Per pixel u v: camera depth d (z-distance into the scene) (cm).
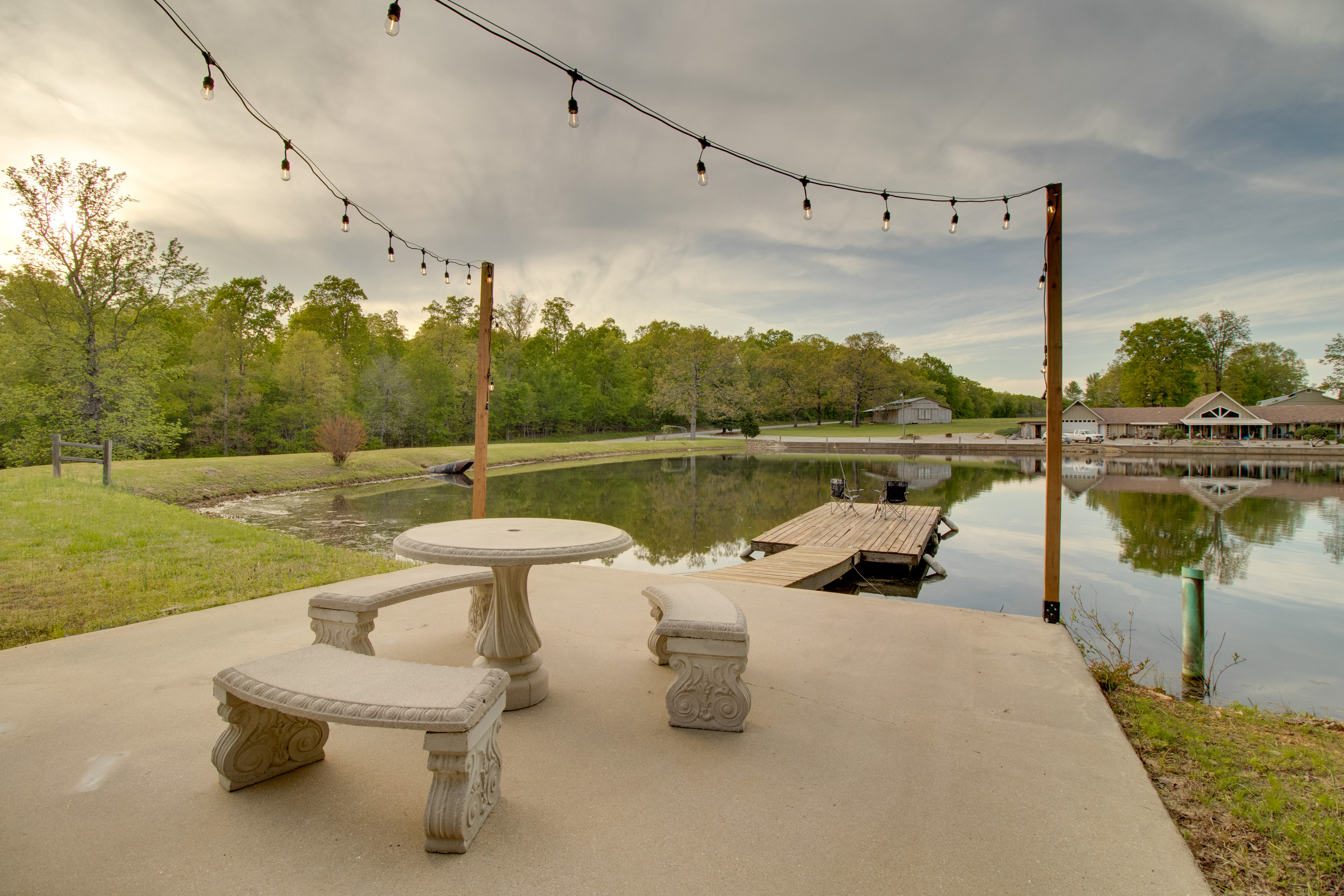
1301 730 309
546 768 231
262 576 577
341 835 186
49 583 535
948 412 7862
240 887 162
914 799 213
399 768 229
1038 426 5634
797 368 6925
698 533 1336
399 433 3947
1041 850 186
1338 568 1032
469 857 176
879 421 7831
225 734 208
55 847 176
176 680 307
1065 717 284
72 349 1850
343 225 482
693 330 5769
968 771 234
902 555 993
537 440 5300
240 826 189
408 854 178
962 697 307
